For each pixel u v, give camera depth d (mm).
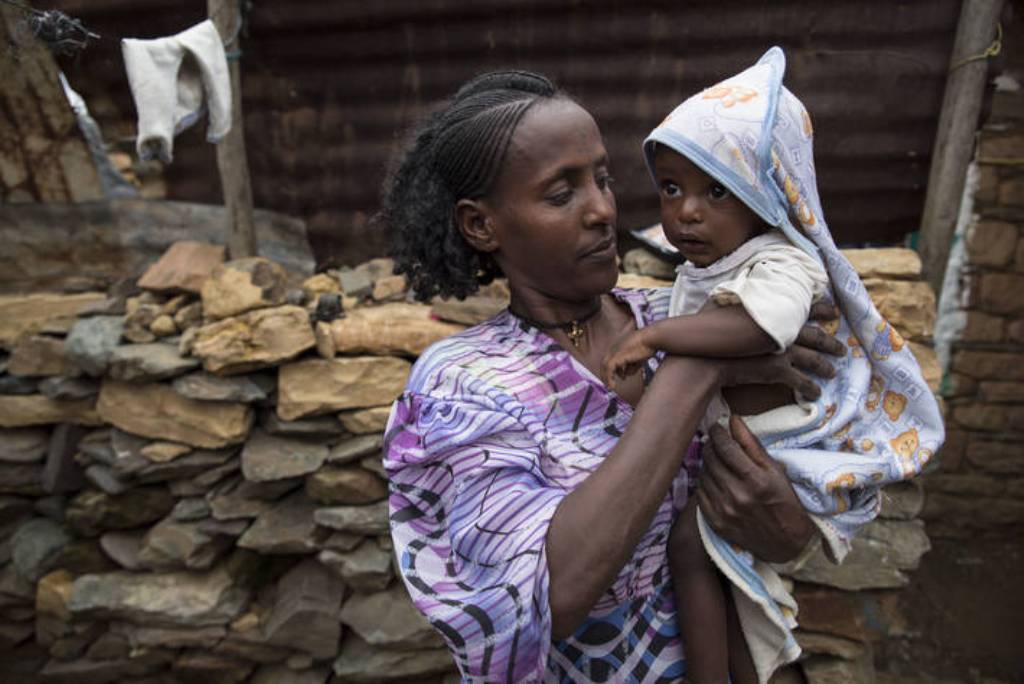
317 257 2883
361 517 2408
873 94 2525
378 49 2615
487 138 921
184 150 2781
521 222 927
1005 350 3678
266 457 2434
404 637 2436
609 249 945
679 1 2477
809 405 1026
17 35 2080
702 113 1002
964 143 2406
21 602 2814
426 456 913
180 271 2578
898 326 2312
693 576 1042
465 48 2598
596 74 2604
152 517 2641
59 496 2818
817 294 987
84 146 2742
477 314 2428
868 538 2340
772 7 2457
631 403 1011
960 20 2346
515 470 876
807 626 2365
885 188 2648
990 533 3904
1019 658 3119
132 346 2479
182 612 2521
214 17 2406
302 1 2562
